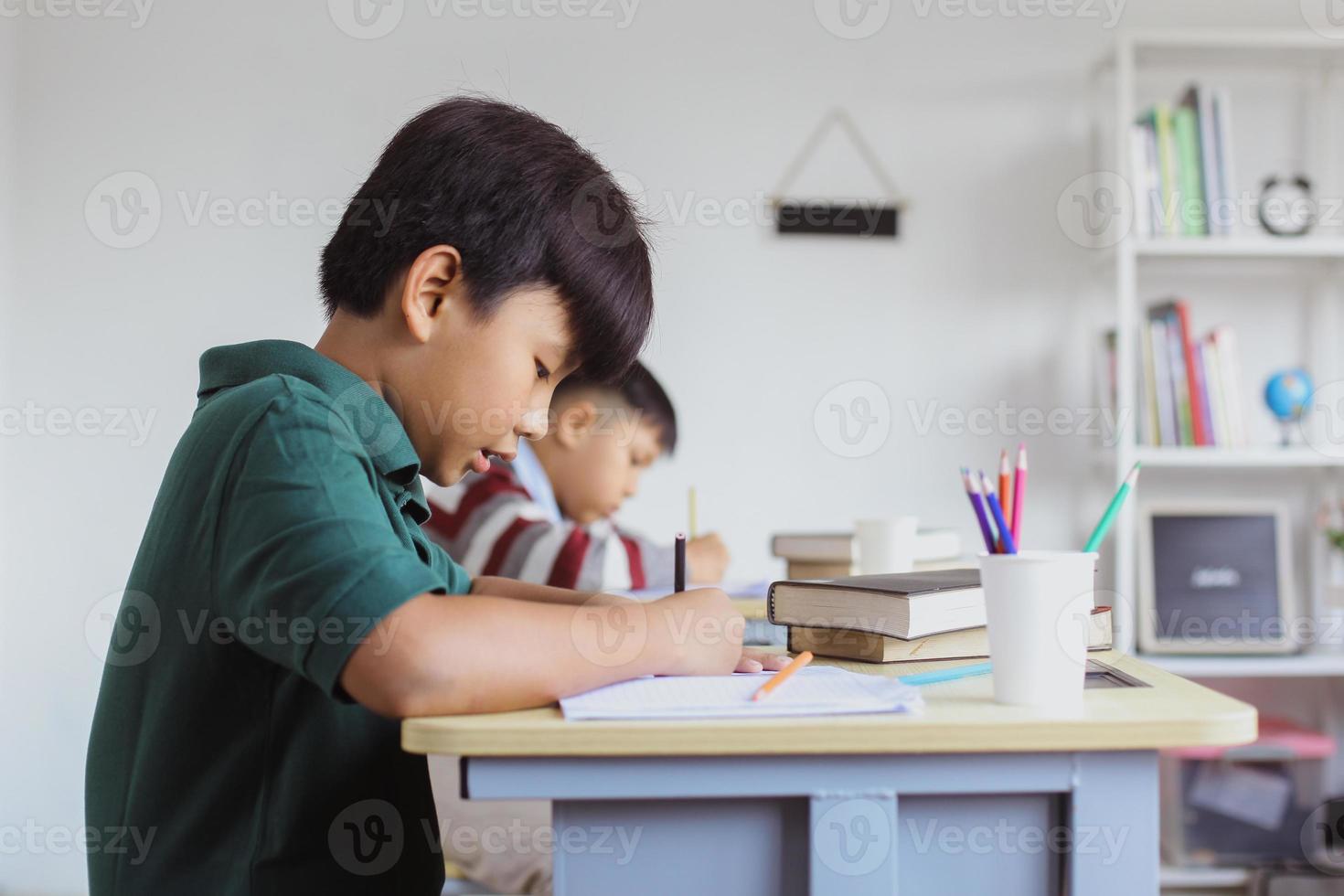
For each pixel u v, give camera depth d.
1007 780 0.69
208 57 2.59
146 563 0.79
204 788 0.78
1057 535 2.68
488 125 0.85
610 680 0.76
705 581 2.07
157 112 2.58
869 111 2.69
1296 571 2.69
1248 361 2.71
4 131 2.52
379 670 0.67
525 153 0.84
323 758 0.79
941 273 2.69
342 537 0.70
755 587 1.86
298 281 2.60
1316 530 2.66
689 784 0.68
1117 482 2.43
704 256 2.67
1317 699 2.66
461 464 0.88
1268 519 2.57
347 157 2.61
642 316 0.90
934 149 2.69
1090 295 2.69
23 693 2.52
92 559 2.54
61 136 2.56
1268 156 2.69
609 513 2.21
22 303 2.54
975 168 2.69
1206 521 2.57
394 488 0.85
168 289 2.57
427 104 2.62
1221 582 2.54
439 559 1.05
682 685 0.77
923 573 1.06
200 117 2.58
